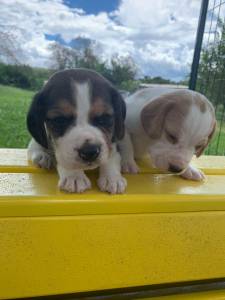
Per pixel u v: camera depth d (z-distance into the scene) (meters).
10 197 0.22
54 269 0.23
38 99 0.29
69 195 0.24
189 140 0.32
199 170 0.33
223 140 0.51
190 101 0.33
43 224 0.23
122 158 0.32
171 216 0.25
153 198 0.25
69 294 0.26
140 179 0.30
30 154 0.32
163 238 0.25
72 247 0.23
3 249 0.22
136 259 0.25
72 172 0.26
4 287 0.23
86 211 0.23
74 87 0.28
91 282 0.25
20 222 0.22
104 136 0.27
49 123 0.28
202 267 0.27
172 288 0.28
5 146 0.60
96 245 0.24
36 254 0.23
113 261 0.25
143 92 0.38
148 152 0.34
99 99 0.28
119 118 0.30
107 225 0.24
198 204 0.26
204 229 0.26
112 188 0.25
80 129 0.26
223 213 0.26
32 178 0.28
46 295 0.24
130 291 0.27
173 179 0.31
